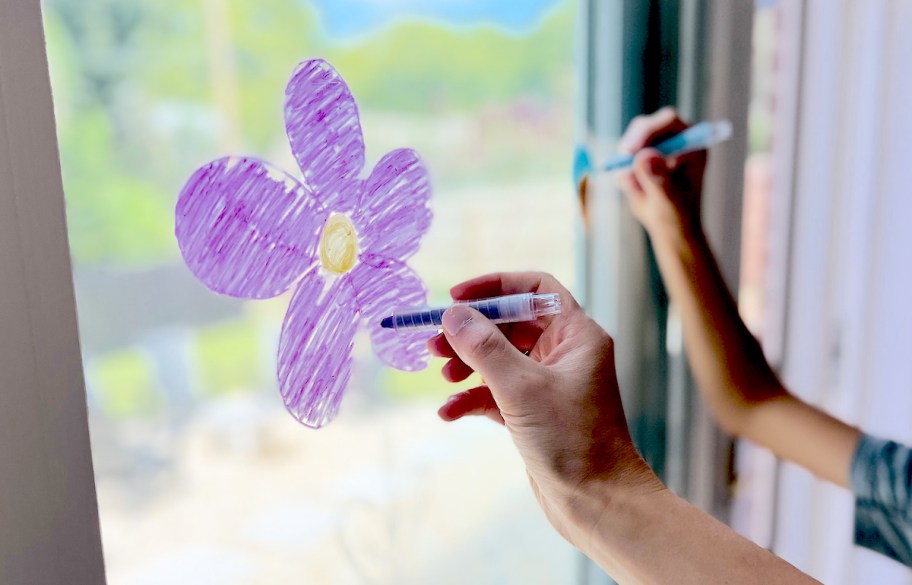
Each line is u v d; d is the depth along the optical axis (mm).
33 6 387
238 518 542
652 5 633
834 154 745
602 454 497
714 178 691
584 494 493
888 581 801
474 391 549
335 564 580
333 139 480
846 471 683
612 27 624
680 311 680
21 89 387
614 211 654
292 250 467
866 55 727
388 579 605
